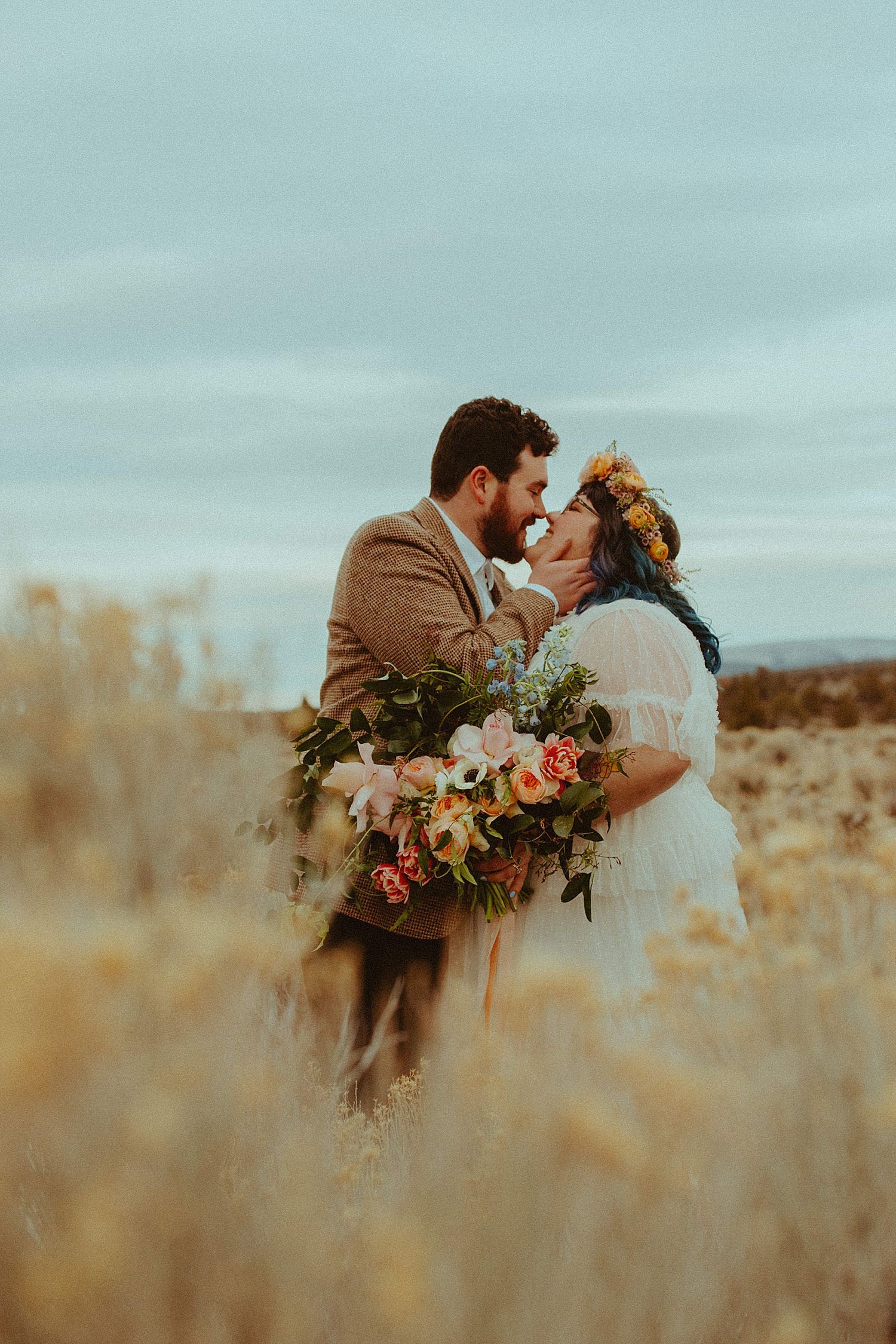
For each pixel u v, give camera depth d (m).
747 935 1.40
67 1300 0.71
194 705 1.27
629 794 2.73
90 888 1.05
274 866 1.88
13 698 1.18
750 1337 0.97
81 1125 0.76
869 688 21.81
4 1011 0.72
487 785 2.58
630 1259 0.87
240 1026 0.98
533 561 3.19
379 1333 0.83
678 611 3.11
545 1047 1.04
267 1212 0.90
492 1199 0.88
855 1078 1.07
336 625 3.31
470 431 3.34
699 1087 1.00
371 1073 1.96
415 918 2.78
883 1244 1.00
